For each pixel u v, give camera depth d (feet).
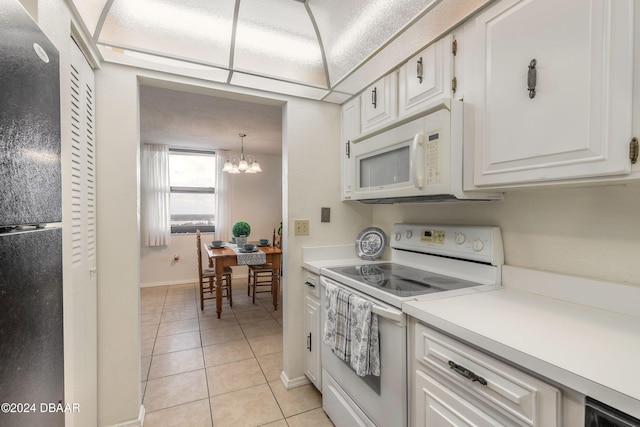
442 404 3.20
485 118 3.70
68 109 3.51
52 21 3.12
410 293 4.08
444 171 3.99
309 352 6.46
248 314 11.56
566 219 3.82
